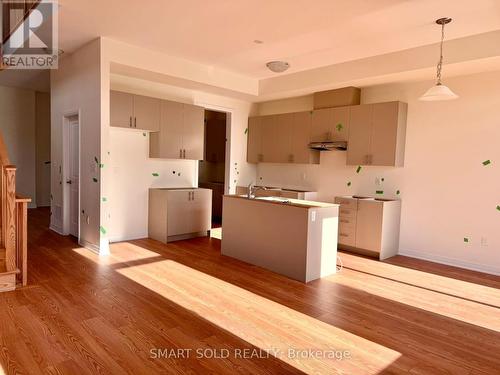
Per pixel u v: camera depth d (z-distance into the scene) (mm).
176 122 5730
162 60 5039
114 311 3006
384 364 2375
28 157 8172
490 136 4512
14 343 2453
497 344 2688
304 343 2615
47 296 3264
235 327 2818
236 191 7117
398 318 3092
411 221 5230
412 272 4438
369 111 5324
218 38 4355
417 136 5141
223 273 4117
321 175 6359
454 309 3320
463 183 4738
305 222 3893
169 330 2723
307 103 6531
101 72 4477
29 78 6820
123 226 5527
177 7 3516
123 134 5414
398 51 4641
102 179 4613
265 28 3990
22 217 3432
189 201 5750
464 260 4738
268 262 4309
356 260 4922
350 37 4188
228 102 6828
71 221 5691
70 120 5520
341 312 3174
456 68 4371
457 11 3420
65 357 2311
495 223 4488
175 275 3984
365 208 5145
